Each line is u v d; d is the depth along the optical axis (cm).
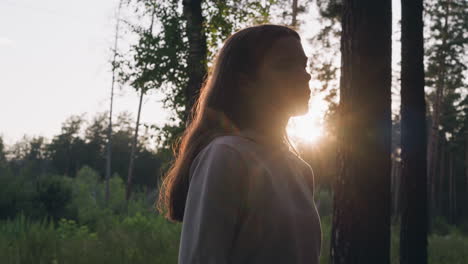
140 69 1022
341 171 514
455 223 5947
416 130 829
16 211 2612
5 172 2908
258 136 105
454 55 3328
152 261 784
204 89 116
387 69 512
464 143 5766
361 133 504
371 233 496
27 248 812
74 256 791
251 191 95
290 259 97
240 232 94
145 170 8150
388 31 516
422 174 837
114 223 1396
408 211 830
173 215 111
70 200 2900
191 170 104
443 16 3222
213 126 108
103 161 9062
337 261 509
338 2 1752
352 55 515
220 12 1059
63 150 9762
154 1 1041
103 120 9462
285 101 108
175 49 1016
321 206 2427
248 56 108
